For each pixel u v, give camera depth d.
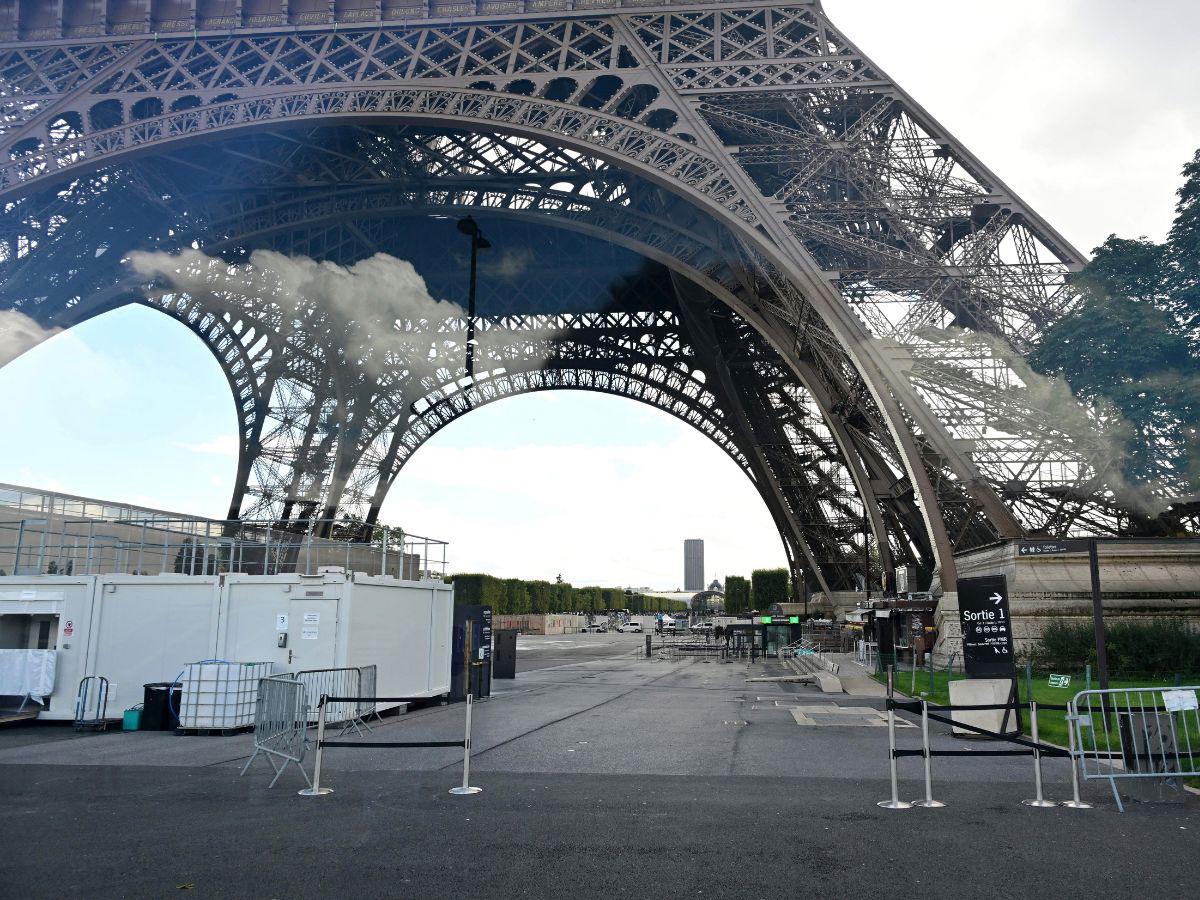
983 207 39.97
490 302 76.56
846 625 65.38
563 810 11.68
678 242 48.47
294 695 14.34
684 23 44.78
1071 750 12.29
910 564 54.12
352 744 12.90
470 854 9.55
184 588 22.45
